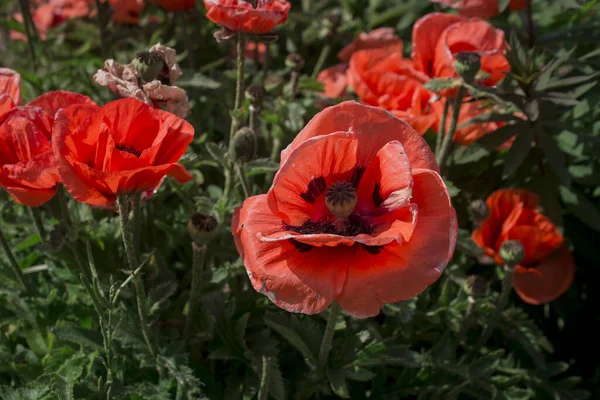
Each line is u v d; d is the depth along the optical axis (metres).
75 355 0.86
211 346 0.90
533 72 0.99
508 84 0.99
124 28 1.26
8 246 0.91
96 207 0.93
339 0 1.44
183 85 1.01
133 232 0.87
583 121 1.10
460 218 1.07
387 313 0.90
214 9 0.87
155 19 1.30
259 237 0.70
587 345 1.09
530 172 1.07
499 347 1.01
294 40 1.27
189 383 0.83
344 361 0.86
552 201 1.03
